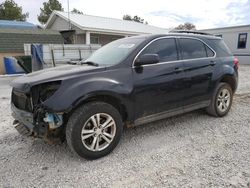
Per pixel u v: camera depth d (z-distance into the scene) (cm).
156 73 379
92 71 334
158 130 429
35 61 1143
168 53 405
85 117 312
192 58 438
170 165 307
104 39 2042
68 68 363
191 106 443
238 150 346
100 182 274
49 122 299
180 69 409
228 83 521
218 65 478
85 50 1209
